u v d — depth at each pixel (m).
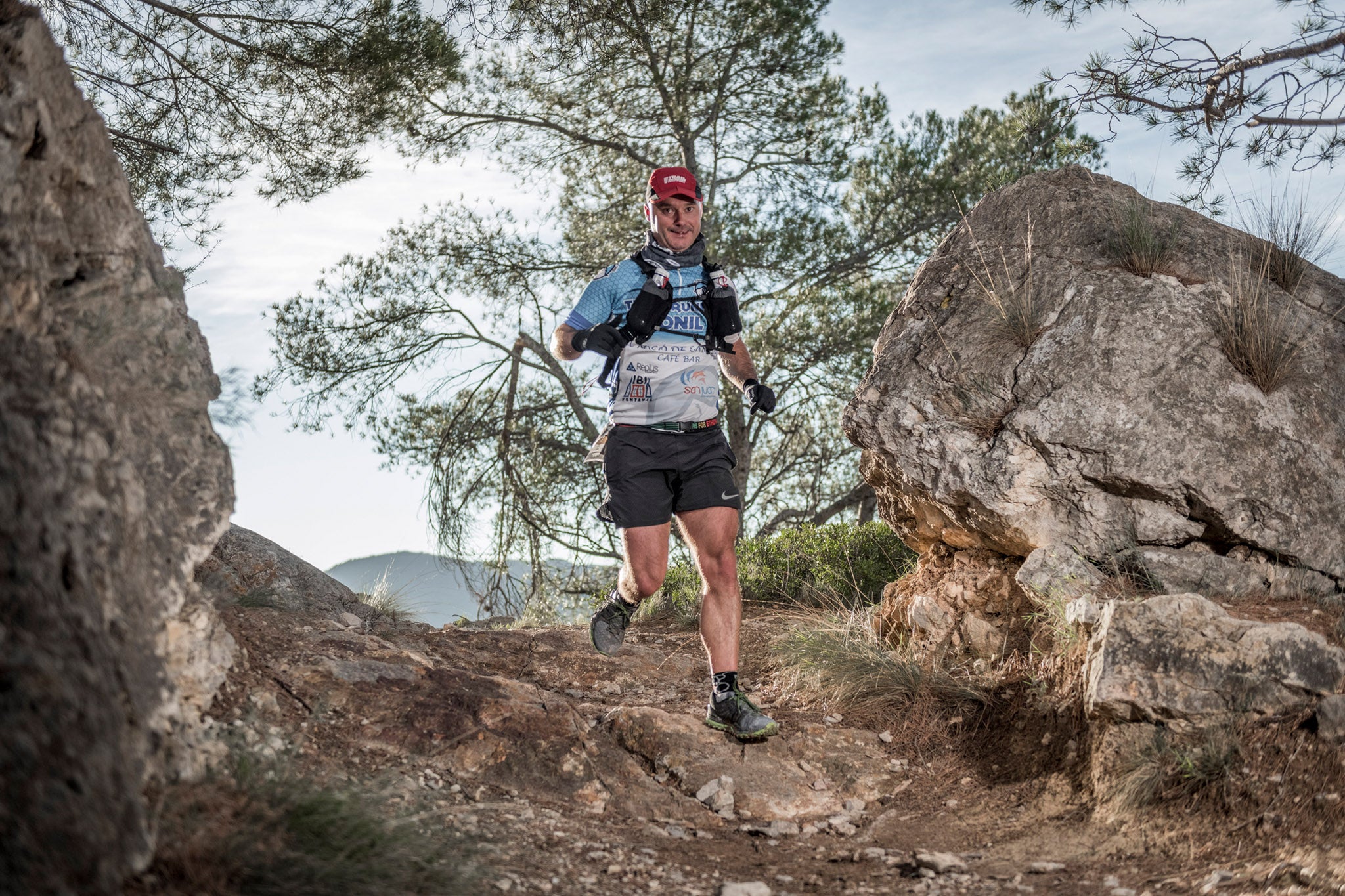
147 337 2.72
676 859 2.95
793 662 4.82
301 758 2.86
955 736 3.94
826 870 2.95
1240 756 3.04
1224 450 4.03
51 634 1.78
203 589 3.06
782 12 12.64
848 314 14.02
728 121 14.09
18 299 2.21
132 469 2.30
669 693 4.69
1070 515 4.17
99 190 2.79
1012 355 4.42
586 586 14.45
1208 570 3.90
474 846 2.64
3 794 1.58
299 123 8.48
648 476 3.79
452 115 12.96
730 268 14.05
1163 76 6.55
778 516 15.71
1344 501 3.99
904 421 4.50
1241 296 4.30
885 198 14.76
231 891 1.99
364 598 5.51
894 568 7.43
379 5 8.16
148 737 2.16
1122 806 3.08
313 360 13.59
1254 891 2.50
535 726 3.57
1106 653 3.33
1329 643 3.26
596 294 3.79
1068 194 4.91
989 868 2.93
